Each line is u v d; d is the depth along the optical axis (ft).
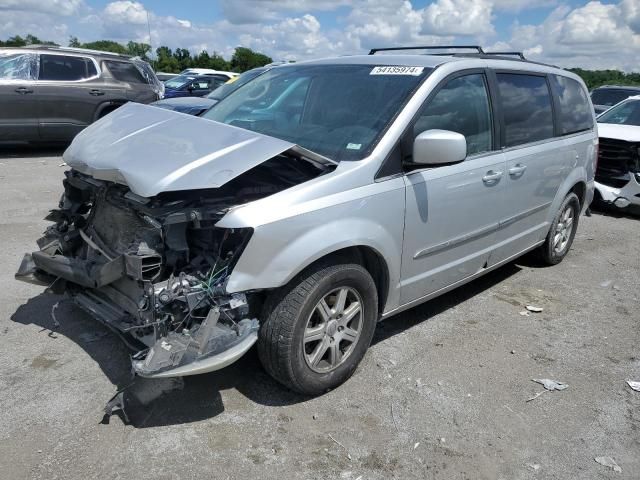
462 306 15.60
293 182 10.48
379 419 10.30
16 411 9.93
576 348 13.52
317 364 10.59
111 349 12.05
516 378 12.00
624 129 26.73
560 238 19.01
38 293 14.69
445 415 10.55
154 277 9.34
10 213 22.20
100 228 11.37
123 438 9.40
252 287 9.31
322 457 9.26
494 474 9.15
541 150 15.96
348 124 11.89
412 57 13.39
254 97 14.43
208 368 8.87
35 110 35.50
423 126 11.90
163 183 9.00
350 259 10.86
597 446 9.98
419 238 12.00
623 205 26.30
